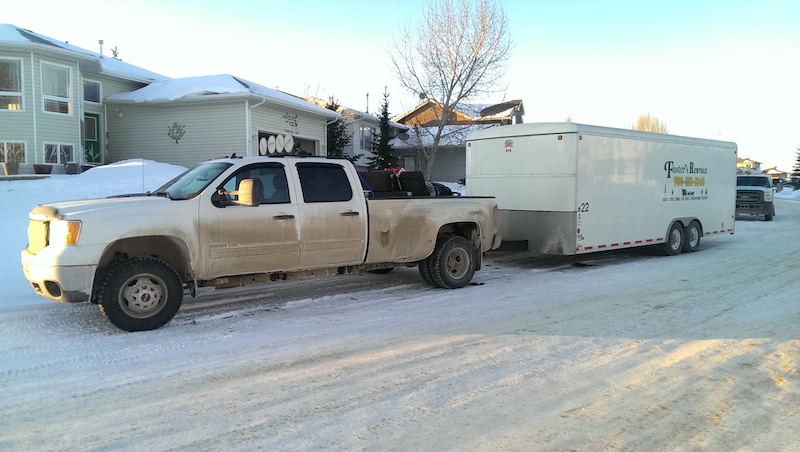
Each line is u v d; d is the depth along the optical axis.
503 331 5.90
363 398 4.06
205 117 21.83
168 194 6.39
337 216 7.00
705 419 3.75
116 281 5.60
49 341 5.41
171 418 3.71
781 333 5.84
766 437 3.50
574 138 9.74
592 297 7.70
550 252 10.10
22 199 12.24
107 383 4.34
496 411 3.85
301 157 6.98
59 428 3.55
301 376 4.51
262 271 6.57
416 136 33.59
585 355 5.08
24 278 7.93
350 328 6.00
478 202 8.59
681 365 4.82
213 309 6.84
